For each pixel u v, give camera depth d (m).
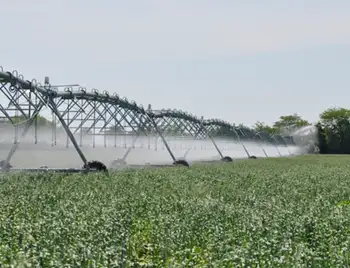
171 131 114.94
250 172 62.25
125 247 16.30
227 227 20.42
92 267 13.93
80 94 67.25
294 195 34.47
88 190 34.44
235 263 14.36
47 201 28.94
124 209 24.95
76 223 20.22
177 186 39.28
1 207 25.33
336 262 15.12
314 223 21.34
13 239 17.47
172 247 16.84
